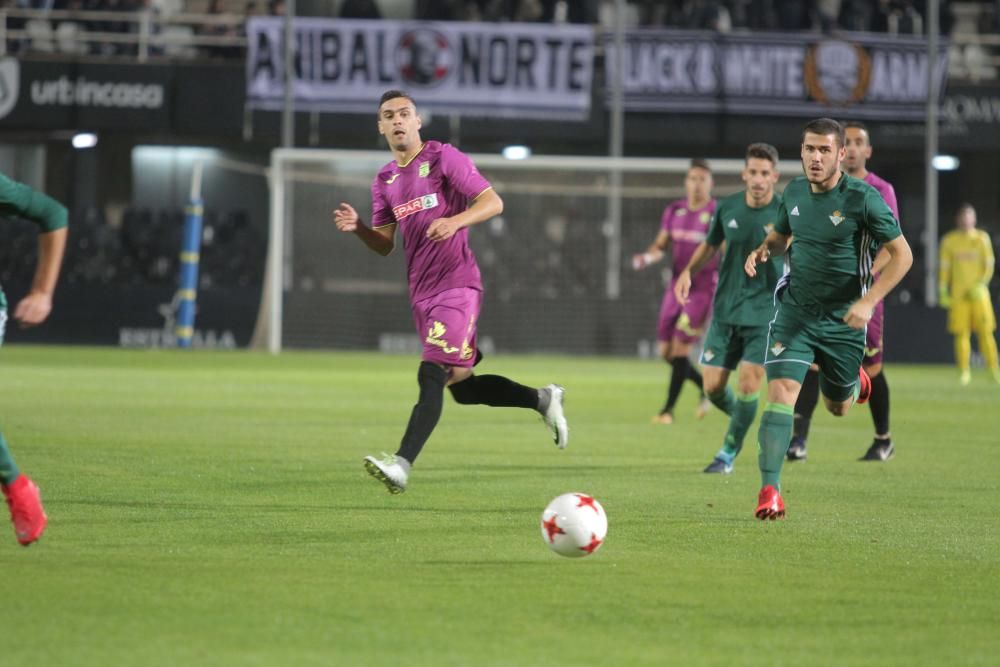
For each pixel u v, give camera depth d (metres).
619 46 96.06
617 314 99.69
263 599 16.70
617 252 97.94
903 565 19.95
